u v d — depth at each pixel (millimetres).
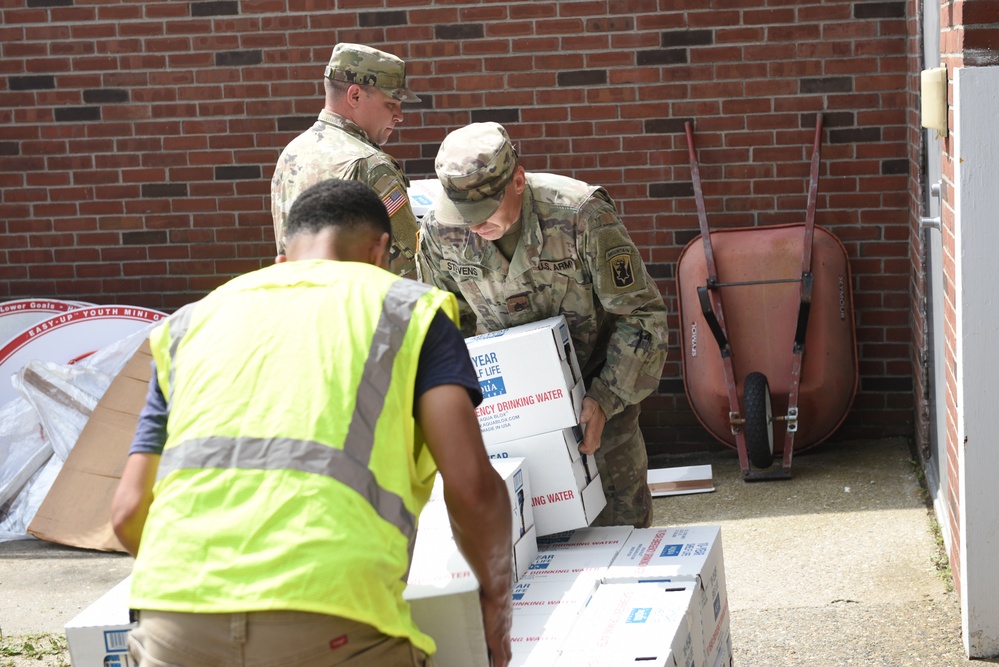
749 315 5461
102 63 5922
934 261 4637
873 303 5695
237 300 1915
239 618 1646
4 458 5305
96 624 2154
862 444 5727
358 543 1686
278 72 5848
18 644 4008
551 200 2963
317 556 1656
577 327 3156
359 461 1735
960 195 3131
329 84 4105
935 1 4387
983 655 3334
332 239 2035
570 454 2898
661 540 2846
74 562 4801
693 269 5574
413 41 5754
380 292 1881
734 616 3842
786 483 5262
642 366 3025
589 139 5738
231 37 5840
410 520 1789
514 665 2197
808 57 5547
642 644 2219
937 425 4645
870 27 5488
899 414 5754
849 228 5652
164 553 1721
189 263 6051
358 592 1666
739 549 4504
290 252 2066
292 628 1648
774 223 5703
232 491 1717
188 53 5871
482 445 1823
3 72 5977
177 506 1736
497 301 3117
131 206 6031
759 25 5555
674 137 5684
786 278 5438
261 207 5969
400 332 1830
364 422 1761
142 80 5914
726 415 5496
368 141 4176
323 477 1707
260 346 1827
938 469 4656
